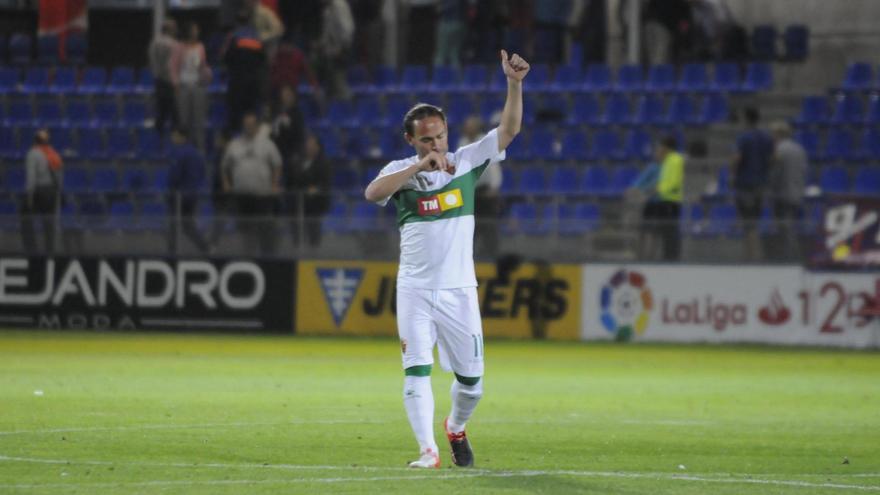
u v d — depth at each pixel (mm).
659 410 39062
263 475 24750
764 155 73438
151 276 74750
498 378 50281
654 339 70188
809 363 59125
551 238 71188
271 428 32750
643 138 85125
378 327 72625
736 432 33438
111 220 75125
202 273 74250
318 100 87938
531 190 83000
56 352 60094
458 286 25453
